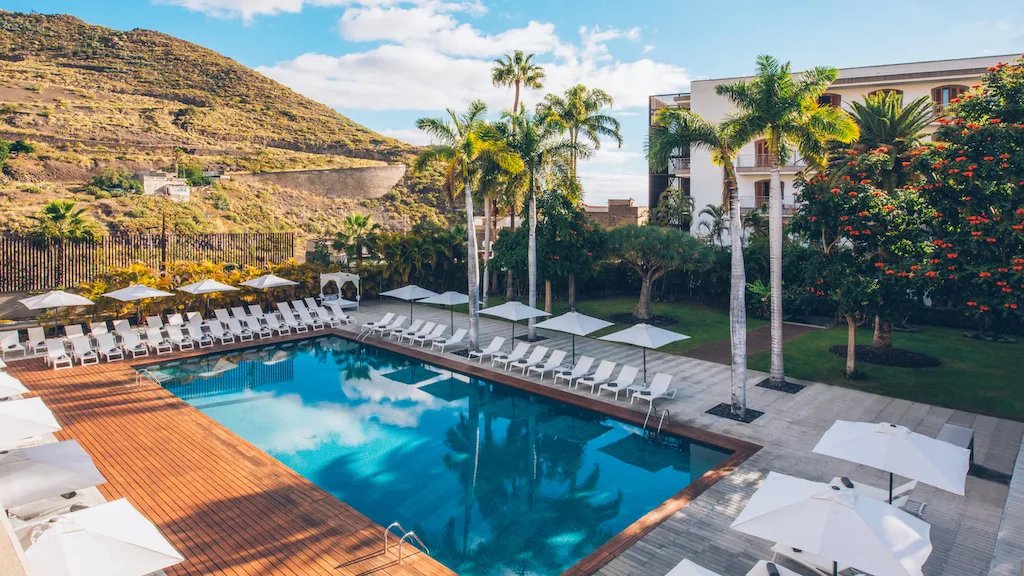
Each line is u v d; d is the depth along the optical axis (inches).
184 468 401.7
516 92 1317.7
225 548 305.4
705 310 1029.2
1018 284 444.1
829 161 682.8
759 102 515.8
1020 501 341.1
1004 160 463.5
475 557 312.7
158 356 702.5
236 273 915.4
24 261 842.2
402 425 513.0
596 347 752.3
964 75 1149.1
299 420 522.9
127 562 203.6
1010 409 507.5
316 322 870.4
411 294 823.7
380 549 307.9
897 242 550.3
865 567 198.8
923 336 802.8
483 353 687.1
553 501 378.6
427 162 717.9
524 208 897.5
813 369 637.3
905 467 271.9
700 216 1366.9
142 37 4911.4
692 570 206.4
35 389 571.5
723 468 396.8
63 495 327.6
